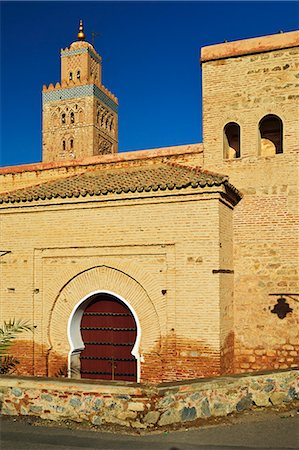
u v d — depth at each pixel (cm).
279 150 1653
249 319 1538
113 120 6244
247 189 1585
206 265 1387
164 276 1427
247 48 1619
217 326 1364
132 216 1468
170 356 1402
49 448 845
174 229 1423
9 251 1592
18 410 1014
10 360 1551
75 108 5631
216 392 1006
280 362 1500
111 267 1485
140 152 1794
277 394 1074
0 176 2017
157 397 942
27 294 1562
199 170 1586
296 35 1568
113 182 1584
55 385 995
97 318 1554
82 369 1558
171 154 1744
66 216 1541
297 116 1552
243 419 994
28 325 1548
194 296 1391
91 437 899
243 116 1617
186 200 1414
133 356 1507
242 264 1560
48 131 5728
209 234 1389
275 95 1584
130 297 1465
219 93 1653
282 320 1508
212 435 908
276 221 1542
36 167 1958
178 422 956
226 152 1672
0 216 1614
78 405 974
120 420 950
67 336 1520
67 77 5734
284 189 1544
